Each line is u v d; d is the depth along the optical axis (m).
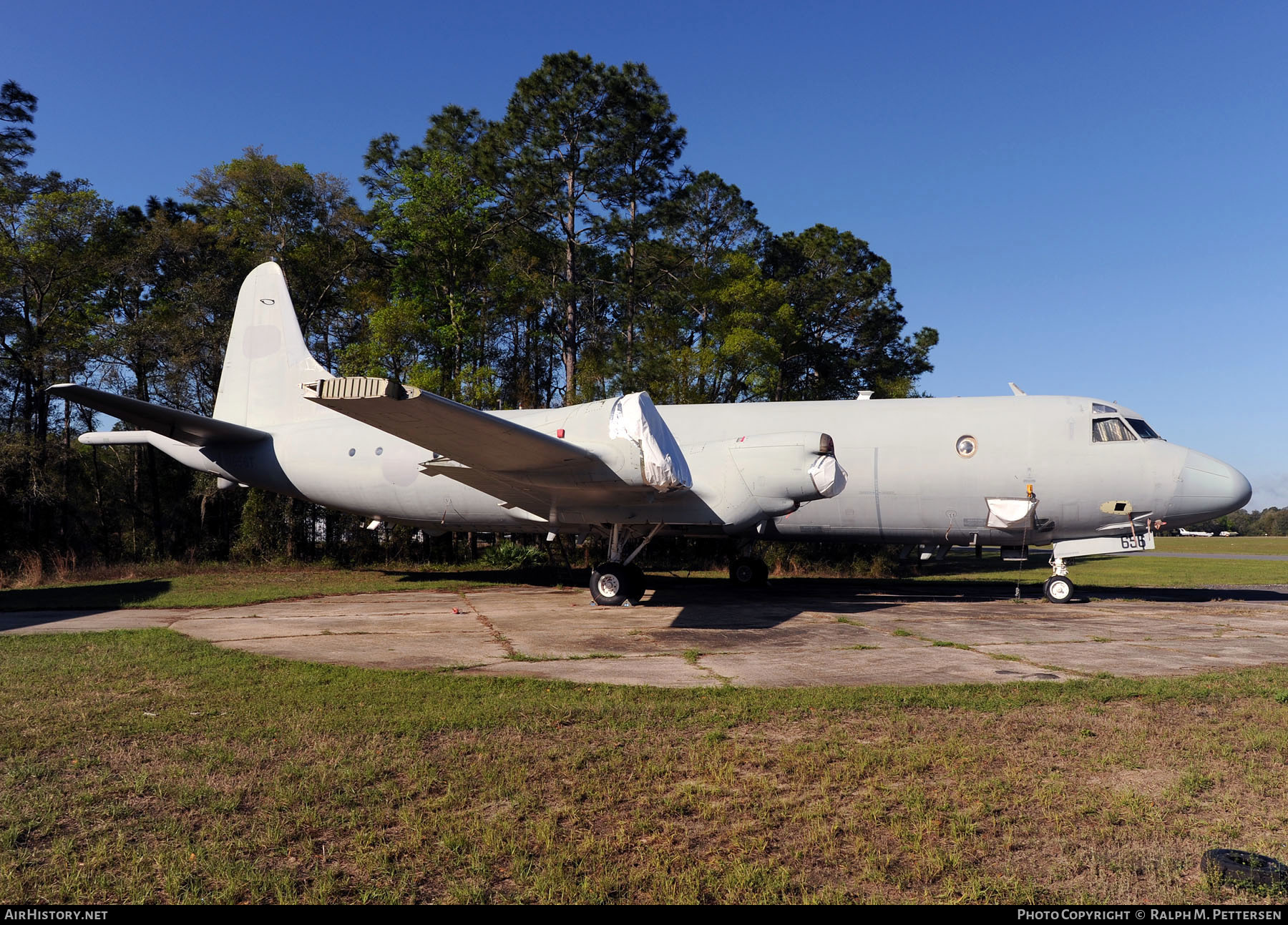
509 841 3.78
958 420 14.79
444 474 12.59
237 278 29.20
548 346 36.44
